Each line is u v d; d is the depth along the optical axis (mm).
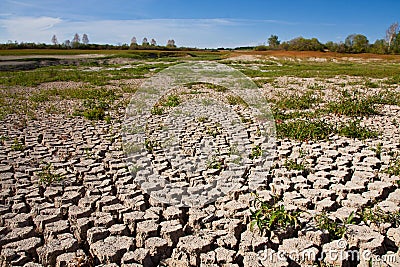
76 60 38906
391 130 7895
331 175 5332
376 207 4332
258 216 3889
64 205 4496
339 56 49906
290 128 7652
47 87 17703
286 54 50375
